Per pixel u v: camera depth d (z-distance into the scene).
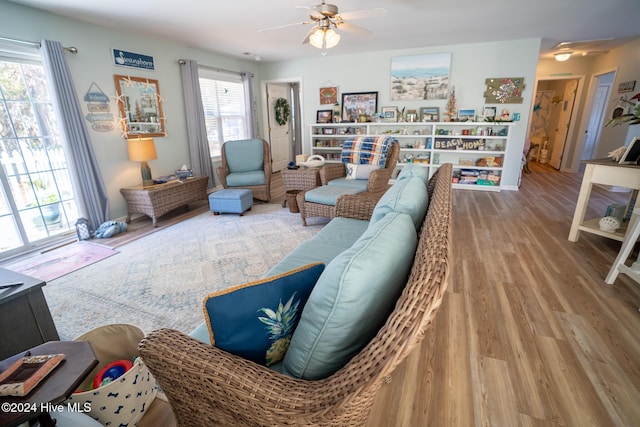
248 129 6.22
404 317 0.67
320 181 4.24
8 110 2.97
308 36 3.04
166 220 4.00
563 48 5.38
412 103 5.55
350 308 0.77
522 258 2.64
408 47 5.23
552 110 7.79
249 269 2.60
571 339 1.68
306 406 0.73
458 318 1.87
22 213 3.13
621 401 1.32
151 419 1.33
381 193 3.64
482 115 5.19
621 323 1.80
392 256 0.86
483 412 1.29
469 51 5.02
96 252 3.00
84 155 3.40
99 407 1.16
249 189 4.46
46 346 1.04
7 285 1.47
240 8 3.15
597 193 4.87
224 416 0.91
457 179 5.42
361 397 0.71
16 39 2.89
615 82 5.32
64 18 3.24
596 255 2.67
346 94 5.93
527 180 5.93
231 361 0.85
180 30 3.90
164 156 4.57
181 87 4.76
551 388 1.39
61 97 3.14
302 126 6.48
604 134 5.60
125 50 3.89
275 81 6.48
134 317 1.98
